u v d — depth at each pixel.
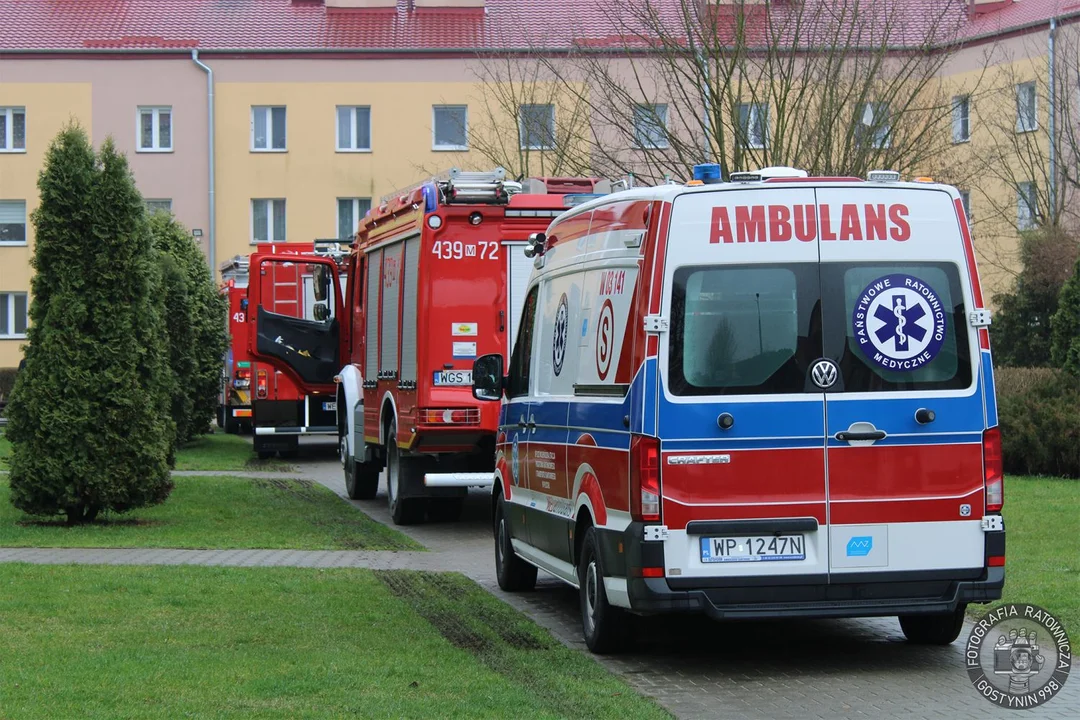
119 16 42.06
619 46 21.39
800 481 7.29
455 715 6.27
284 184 40.44
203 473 21.14
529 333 10.02
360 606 9.45
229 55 40.34
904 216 7.49
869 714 6.64
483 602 9.87
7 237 41.06
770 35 18.95
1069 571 10.60
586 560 8.26
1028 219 30.72
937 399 7.40
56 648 7.75
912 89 20.00
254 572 10.92
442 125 40.19
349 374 17.97
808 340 7.34
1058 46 29.52
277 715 6.21
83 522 14.16
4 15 41.97
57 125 40.50
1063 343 20.69
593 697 6.79
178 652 7.70
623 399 7.54
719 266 7.36
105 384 13.64
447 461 14.55
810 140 19.12
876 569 7.32
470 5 41.38
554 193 14.27
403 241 14.83
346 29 41.12
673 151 20.42
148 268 13.96
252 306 22.75
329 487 19.58
